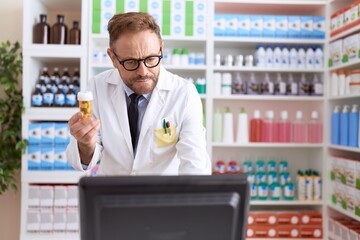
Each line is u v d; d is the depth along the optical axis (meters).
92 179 0.71
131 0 2.76
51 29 2.80
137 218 0.72
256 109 3.21
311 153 3.17
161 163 1.56
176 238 0.73
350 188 2.56
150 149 1.53
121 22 1.20
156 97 1.52
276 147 3.20
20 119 2.80
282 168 3.05
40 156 2.66
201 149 1.42
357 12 2.46
